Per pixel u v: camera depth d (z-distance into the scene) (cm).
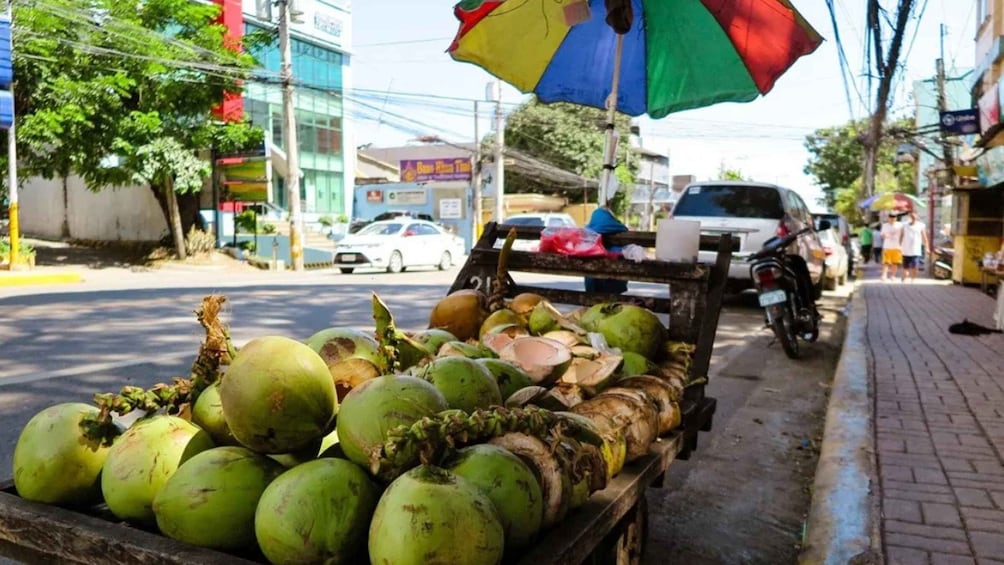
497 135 2842
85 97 1662
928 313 1091
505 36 519
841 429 463
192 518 155
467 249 3444
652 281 344
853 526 313
